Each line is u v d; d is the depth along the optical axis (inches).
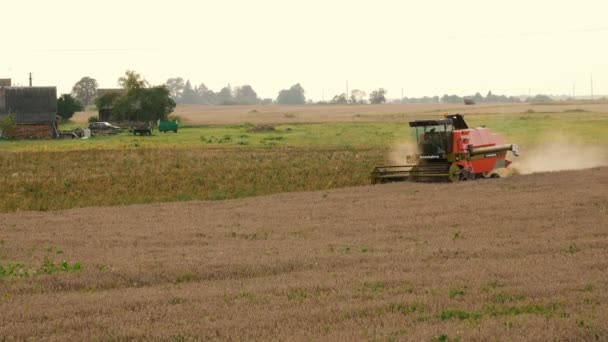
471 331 1227.9
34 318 1385.3
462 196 3216.0
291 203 3211.1
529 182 3713.1
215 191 3885.3
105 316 1384.1
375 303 1425.9
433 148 3900.1
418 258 1900.8
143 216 2938.0
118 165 5226.4
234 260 1911.9
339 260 1886.1
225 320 1334.9
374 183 4015.8
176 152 6432.1
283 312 1380.4
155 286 1665.8
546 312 1346.0
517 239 2153.1
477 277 1644.9
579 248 1988.2
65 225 2726.4
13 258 2059.5
